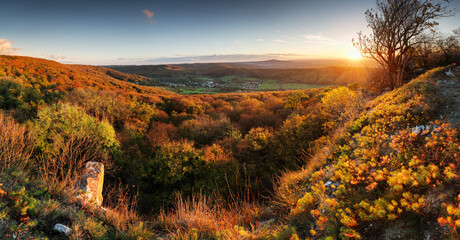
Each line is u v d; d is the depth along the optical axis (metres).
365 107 10.39
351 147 5.80
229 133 23.73
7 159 4.86
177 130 27.48
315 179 4.79
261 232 3.24
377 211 2.59
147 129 29.02
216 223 3.84
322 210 3.45
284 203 4.42
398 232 2.43
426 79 9.59
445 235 2.12
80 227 3.46
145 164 18.41
